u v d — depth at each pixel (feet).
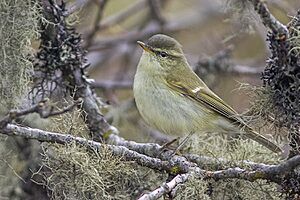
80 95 36.86
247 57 56.65
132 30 56.70
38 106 27.53
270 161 33.63
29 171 36.06
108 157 29.71
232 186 31.45
